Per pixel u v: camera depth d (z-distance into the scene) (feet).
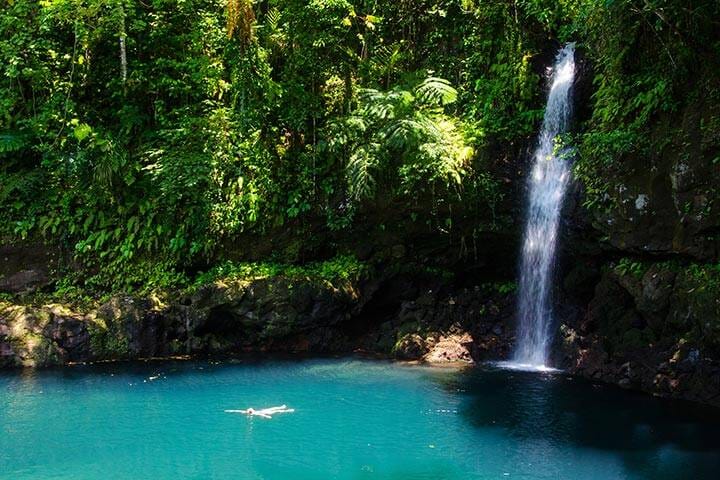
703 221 26.84
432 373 32.22
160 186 37.78
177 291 37.60
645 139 29.55
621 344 30.30
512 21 37.73
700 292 26.55
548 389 29.14
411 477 19.76
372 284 38.68
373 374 32.01
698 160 27.14
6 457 21.20
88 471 20.06
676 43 28.25
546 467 20.49
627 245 29.86
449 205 36.47
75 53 38.58
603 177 30.89
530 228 36.68
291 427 24.16
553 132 35.60
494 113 37.04
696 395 26.78
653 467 20.44
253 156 38.63
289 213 38.27
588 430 23.73
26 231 38.01
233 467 20.43
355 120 36.40
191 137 38.60
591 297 34.47
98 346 34.53
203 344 36.47
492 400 27.50
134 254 38.65
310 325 37.11
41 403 27.12
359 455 21.47
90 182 38.70
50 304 36.19
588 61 34.63
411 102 37.14
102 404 26.94
